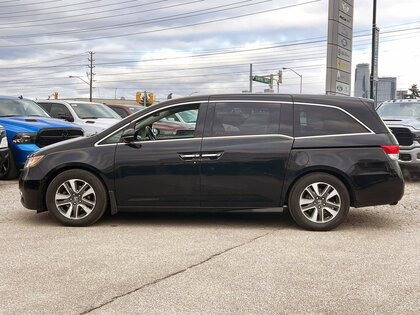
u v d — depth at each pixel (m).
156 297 3.63
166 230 5.80
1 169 9.75
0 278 4.04
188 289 3.80
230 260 4.57
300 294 3.70
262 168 5.73
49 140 10.12
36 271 4.23
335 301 3.57
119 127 6.00
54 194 5.94
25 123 10.00
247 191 5.77
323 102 5.90
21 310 3.38
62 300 3.56
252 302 3.54
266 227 5.99
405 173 12.23
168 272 4.21
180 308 3.43
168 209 5.89
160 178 5.82
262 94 6.02
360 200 5.73
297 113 5.87
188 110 6.00
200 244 5.14
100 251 4.86
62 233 5.62
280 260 4.57
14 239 5.34
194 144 5.81
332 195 5.72
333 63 21.02
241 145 5.77
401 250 4.95
